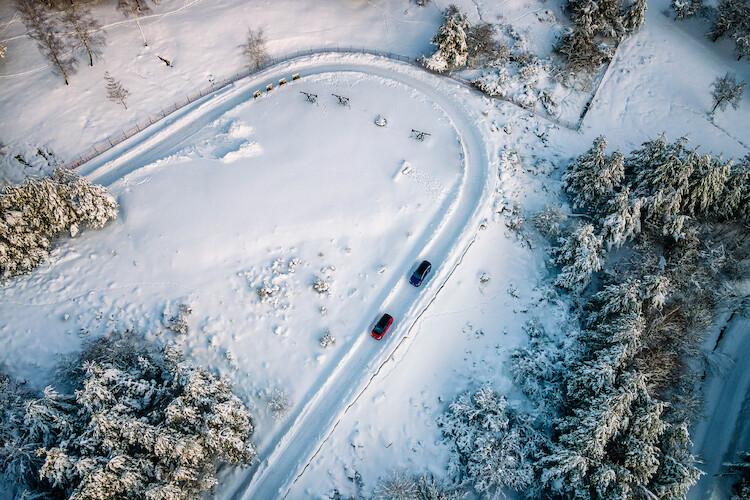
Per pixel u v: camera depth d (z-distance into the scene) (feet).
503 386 111.55
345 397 105.50
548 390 109.50
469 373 112.88
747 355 120.88
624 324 103.91
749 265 126.41
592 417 93.45
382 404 107.04
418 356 112.47
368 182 131.54
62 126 139.95
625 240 123.65
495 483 98.89
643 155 126.41
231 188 127.65
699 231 123.54
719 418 113.19
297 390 106.83
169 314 111.86
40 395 98.43
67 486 81.20
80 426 85.15
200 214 123.54
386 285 119.24
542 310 121.08
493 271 124.36
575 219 131.23
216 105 146.20
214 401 90.89
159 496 80.07
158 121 142.31
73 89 146.61
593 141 139.03
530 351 114.21
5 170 132.46
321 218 125.59
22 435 86.02
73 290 112.57
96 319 109.91
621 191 120.37
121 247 118.83
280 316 114.32
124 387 89.15
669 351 111.04
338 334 113.09
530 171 139.44
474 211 129.29
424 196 130.72
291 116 142.51
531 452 101.55
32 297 110.42
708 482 106.42
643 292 108.99
